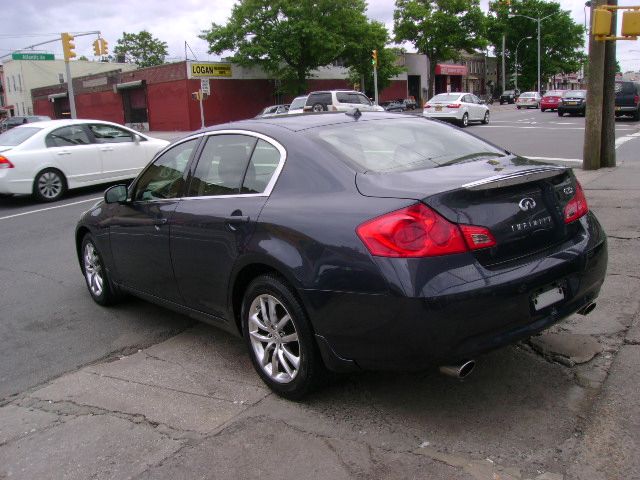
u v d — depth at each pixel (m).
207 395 3.73
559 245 3.33
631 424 3.07
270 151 3.77
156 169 4.67
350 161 3.45
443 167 3.47
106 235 5.11
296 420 3.34
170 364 4.24
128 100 50.59
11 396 3.91
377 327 2.97
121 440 3.27
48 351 4.63
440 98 29.41
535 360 3.84
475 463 2.83
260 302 3.62
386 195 3.08
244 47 44.38
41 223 9.91
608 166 11.59
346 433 3.17
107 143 12.76
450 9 63.91
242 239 3.59
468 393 3.49
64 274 6.81
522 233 3.13
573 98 32.12
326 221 3.18
